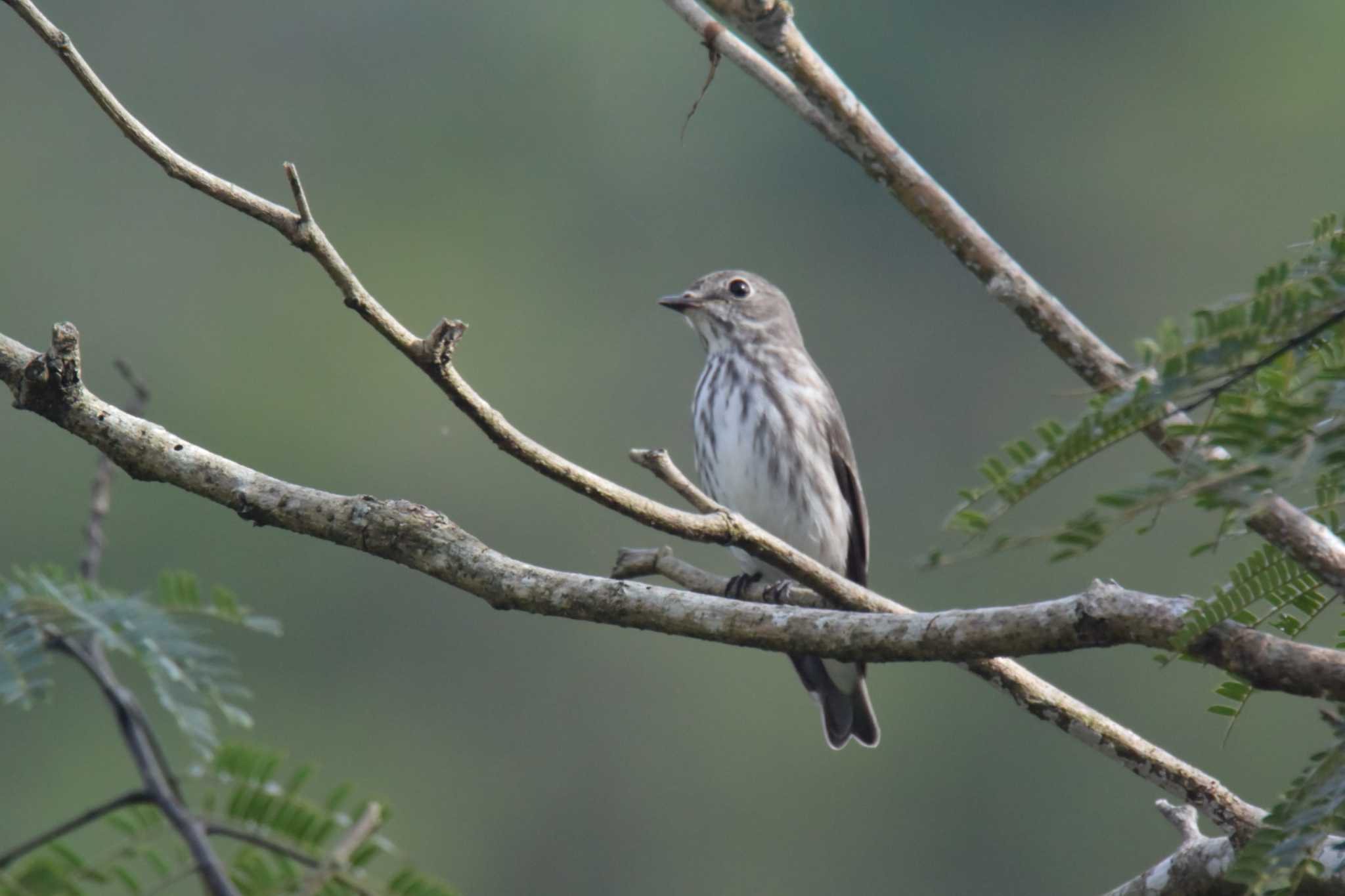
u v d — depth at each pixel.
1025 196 24.00
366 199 22.08
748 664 18.72
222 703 3.87
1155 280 23.56
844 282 22.23
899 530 19.59
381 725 17.14
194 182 3.79
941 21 24.44
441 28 23.23
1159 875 4.11
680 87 23.70
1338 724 3.10
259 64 22.03
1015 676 4.20
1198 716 16.52
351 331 20.92
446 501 20.16
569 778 17.77
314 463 20.08
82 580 4.26
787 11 4.63
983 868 18.30
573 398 21.58
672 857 17.72
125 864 3.70
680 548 18.52
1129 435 2.65
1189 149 23.77
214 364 20.16
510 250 22.44
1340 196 23.69
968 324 21.30
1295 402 2.38
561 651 17.94
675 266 23.14
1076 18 24.11
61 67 20.84
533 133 23.45
